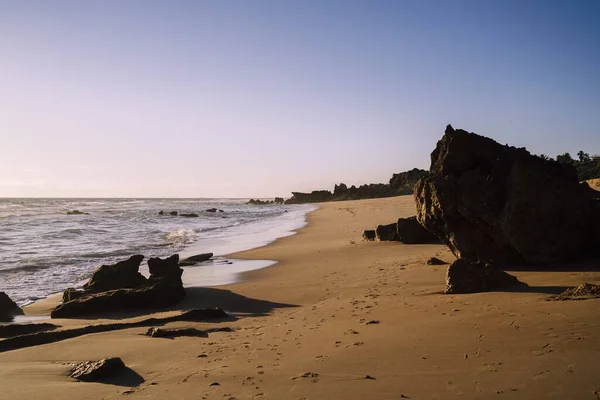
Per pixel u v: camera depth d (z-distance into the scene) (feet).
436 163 54.24
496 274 36.96
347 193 460.96
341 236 100.78
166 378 22.07
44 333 30.91
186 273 61.41
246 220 181.37
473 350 21.99
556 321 24.79
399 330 27.22
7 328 32.94
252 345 27.32
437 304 33.14
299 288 48.01
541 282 37.93
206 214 236.22
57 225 141.90
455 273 37.50
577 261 46.50
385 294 39.86
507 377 18.38
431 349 22.88
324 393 18.78
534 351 20.81
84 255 77.10
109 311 41.73
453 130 52.16
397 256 63.62
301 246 86.94
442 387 18.22
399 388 18.57
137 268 49.47
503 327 25.05
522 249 46.60
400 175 458.91
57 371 23.67
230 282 54.44
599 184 112.88
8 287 53.47
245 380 20.98
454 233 50.98
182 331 31.30
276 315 37.35
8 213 217.56
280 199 521.24
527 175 46.39
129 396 19.85
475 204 48.37
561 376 17.81
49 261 70.49
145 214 223.51
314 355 23.95
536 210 45.98
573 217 46.11
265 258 73.61
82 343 29.32
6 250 83.51
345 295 41.70
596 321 23.85
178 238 108.17
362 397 18.04
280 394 19.03
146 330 33.19
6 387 21.27
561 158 205.77
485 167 50.44
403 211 170.50
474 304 31.63
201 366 23.71
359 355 23.16
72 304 40.81
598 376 17.44
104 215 208.13
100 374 22.56
